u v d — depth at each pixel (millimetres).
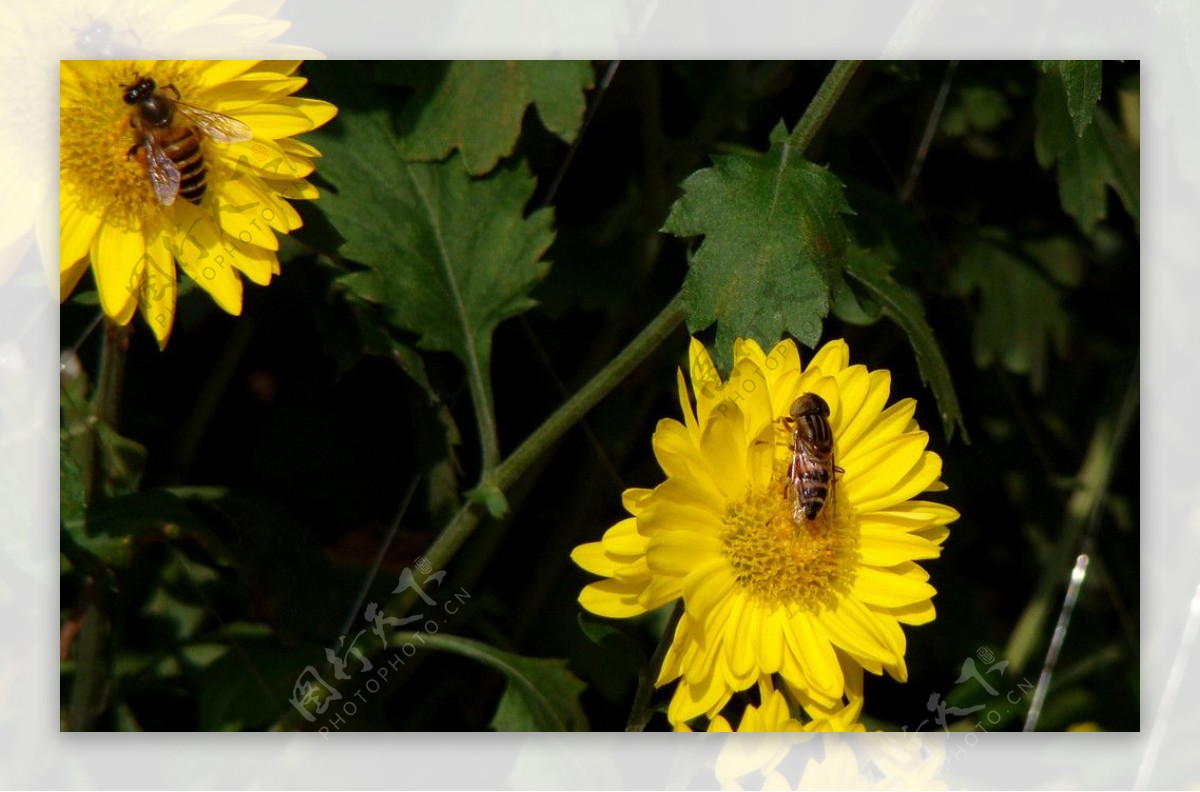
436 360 420
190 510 406
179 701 409
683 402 383
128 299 385
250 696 405
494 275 410
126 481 407
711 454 384
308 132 408
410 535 425
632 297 430
